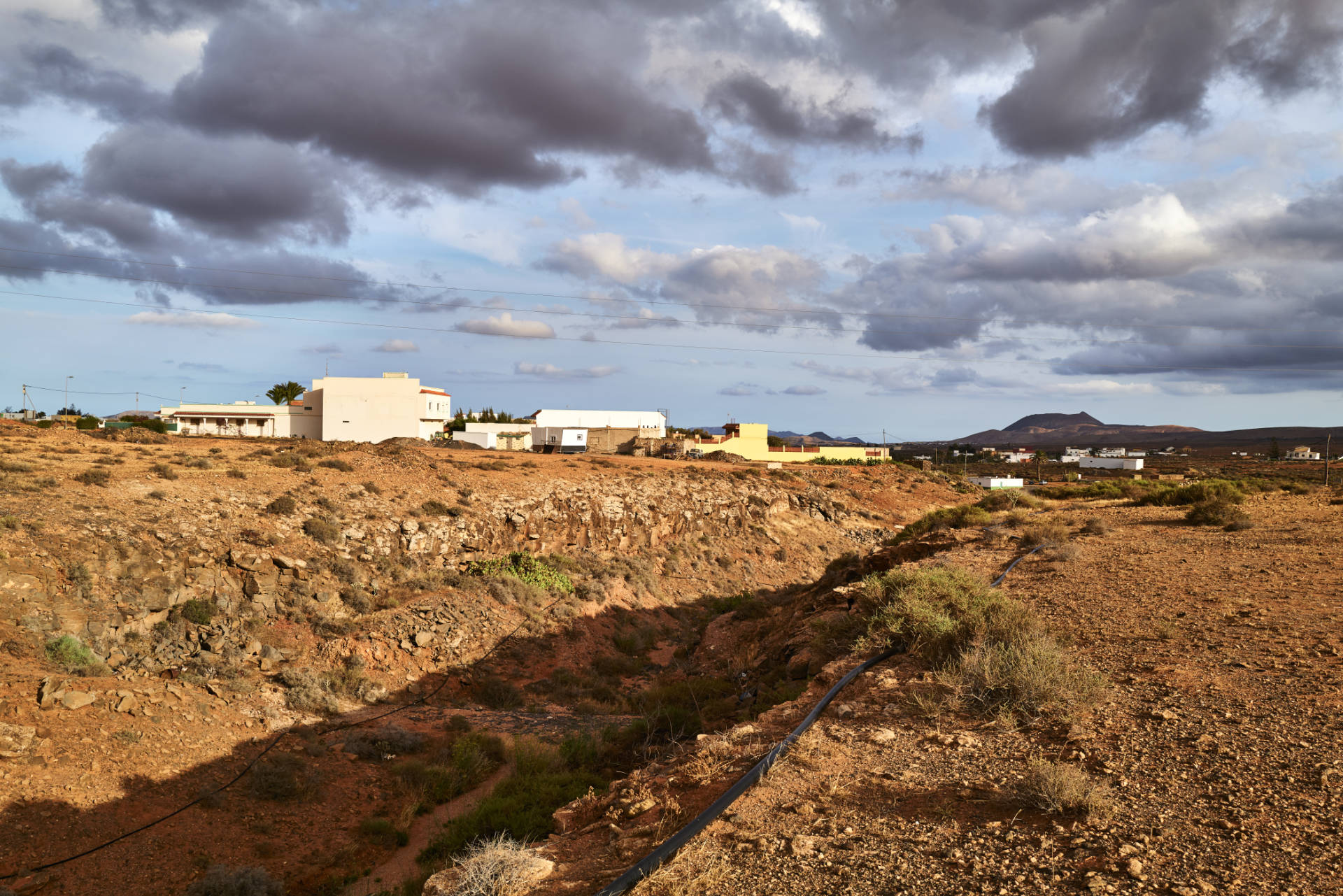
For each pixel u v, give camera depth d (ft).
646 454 297.53
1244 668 27.81
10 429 172.45
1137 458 532.73
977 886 14.16
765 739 25.85
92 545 74.33
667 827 19.48
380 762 64.23
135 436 164.86
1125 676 28.45
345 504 115.65
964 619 35.45
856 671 33.55
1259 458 609.42
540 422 382.42
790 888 14.90
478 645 96.37
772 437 391.04
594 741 61.31
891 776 20.72
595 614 123.44
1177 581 48.21
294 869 47.29
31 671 55.06
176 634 71.05
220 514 95.09
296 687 72.69
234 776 55.93
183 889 43.09
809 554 201.57
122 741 52.80
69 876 41.19
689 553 176.55
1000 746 22.34
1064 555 63.05
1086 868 14.33
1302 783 17.49
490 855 18.52
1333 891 12.69
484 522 134.31
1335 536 63.67
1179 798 17.35
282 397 340.80
